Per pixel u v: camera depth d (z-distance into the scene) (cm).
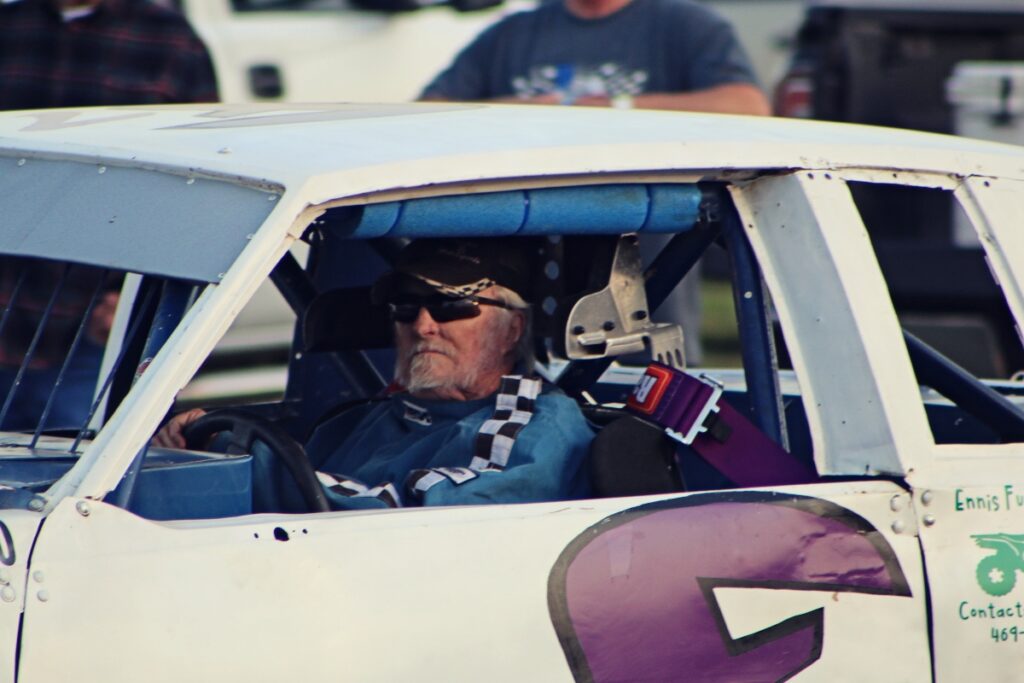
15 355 1697
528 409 1166
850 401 1067
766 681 1002
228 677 859
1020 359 2655
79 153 1027
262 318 2356
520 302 1210
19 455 1002
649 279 1214
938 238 2723
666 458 1140
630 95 1958
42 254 964
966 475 1072
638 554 977
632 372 1563
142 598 848
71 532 844
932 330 1894
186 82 1880
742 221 1112
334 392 1438
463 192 984
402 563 912
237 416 1149
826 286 1080
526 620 936
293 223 907
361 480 1220
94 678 831
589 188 1041
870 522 1041
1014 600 1075
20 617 826
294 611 879
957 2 2831
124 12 1847
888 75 2844
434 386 1198
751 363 1145
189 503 972
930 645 1050
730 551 1003
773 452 1120
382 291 1203
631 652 964
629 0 1969
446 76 2038
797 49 3052
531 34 1998
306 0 2689
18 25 1836
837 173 1112
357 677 888
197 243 919
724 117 1217
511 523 950
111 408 1053
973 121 2781
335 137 1012
